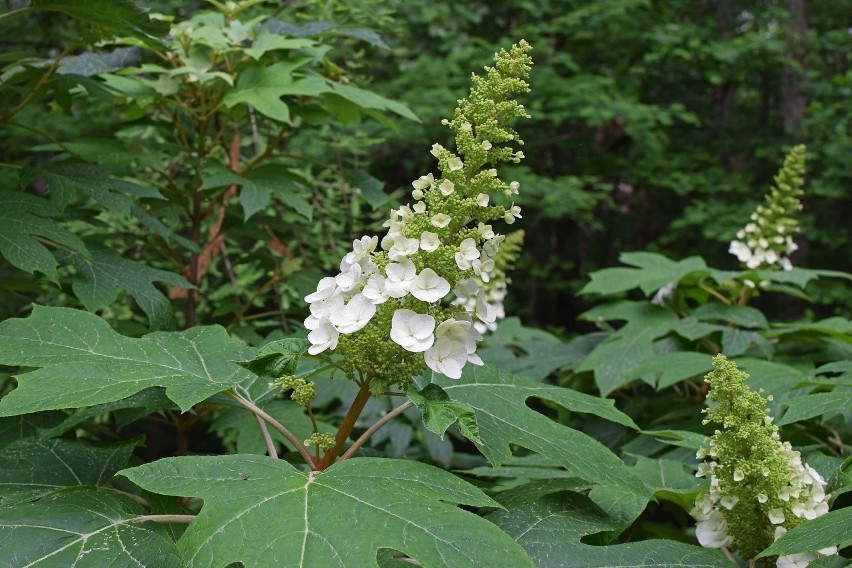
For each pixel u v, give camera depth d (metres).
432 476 1.57
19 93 2.94
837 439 2.83
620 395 3.93
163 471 1.52
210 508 1.41
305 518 1.38
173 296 3.52
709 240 13.80
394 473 1.56
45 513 1.55
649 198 15.23
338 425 4.18
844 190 12.16
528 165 12.16
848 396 2.19
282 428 1.85
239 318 3.63
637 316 3.87
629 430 3.54
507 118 1.81
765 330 3.78
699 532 1.98
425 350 1.65
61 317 1.97
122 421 2.70
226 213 3.66
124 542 1.49
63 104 3.11
